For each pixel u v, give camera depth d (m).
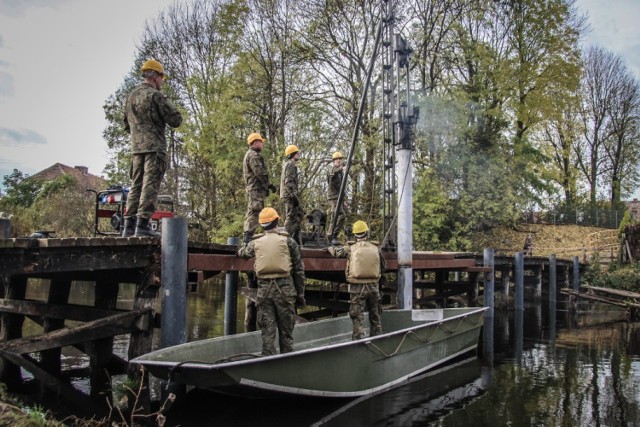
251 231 8.05
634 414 6.81
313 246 10.21
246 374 5.59
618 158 43.69
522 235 31.20
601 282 24.56
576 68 25.36
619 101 42.97
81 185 32.38
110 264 5.99
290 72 23.62
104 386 7.17
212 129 23.98
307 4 22.84
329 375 6.64
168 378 5.39
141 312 6.18
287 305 6.29
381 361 7.66
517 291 17.73
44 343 6.22
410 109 10.61
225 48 24.72
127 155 28.41
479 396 7.57
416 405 7.07
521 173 26.16
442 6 23.66
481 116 25.22
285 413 6.56
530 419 6.57
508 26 25.66
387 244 11.27
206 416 6.19
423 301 14.35
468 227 24.19
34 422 4.23
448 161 24.41
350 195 23.75
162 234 6.12
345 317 9.27
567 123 37.28
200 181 26.56
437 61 24.59
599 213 36.97
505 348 11.61
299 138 23.36
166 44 26.84
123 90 31.81
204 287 24.83
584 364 9.90
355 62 23.20
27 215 28.05
